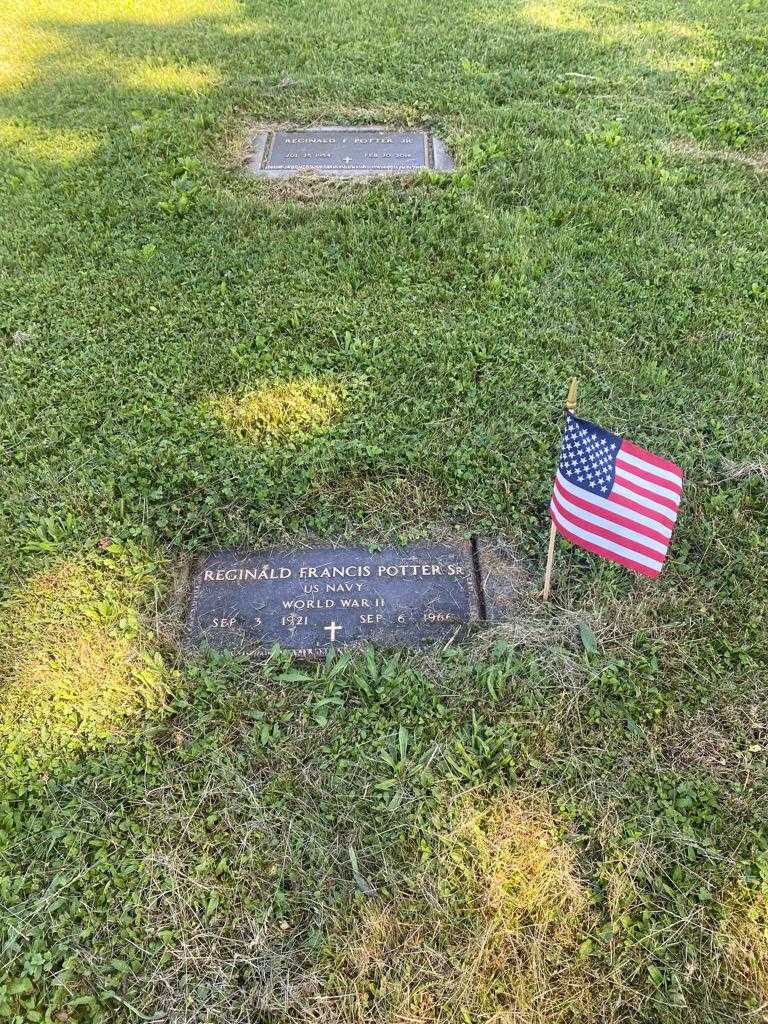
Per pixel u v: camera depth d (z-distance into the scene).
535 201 7.01
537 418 5.11
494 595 4.20
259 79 9.05
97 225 6.81
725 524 4.52
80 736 3.67
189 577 4.35
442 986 2.98
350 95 8.70
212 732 3.69
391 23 10.34
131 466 4.80
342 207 6.94
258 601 4.18
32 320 5.93
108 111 8.46
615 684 3.83
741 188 7.24
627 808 3.44
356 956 3.04
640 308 5.94
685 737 3.68
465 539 4.47
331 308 5.97
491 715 3.73
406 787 3.49
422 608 4.15
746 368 5.45
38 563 4.32
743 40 9.84
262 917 3.13
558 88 8.77
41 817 3.43
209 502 4.59
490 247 6.46
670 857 3.31
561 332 5.73
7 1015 2.92
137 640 4.01
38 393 5.32
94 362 5.57
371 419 5.11
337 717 3.73
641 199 7.05
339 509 4.63
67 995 2.97
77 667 3.90
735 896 3.20
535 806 3.44
